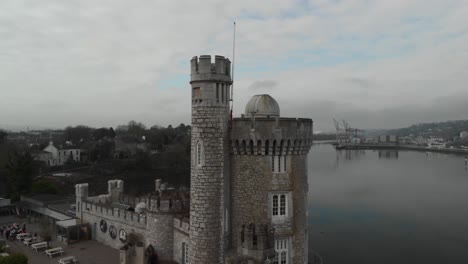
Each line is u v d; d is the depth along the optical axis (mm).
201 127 33906
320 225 91750
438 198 123188
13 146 140250
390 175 184875
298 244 37438
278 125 35406
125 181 152750
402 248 74438
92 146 185625
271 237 34094
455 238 80375
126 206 57875
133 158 178250
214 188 33875
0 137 147375
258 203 35781
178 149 187750
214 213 33812
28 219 70000
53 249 49562
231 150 36625
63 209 67625
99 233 56844
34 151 167250
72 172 153000
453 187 145000
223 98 34719
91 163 170250
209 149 33812
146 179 160625
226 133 35781
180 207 43562
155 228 42969
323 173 196500
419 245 76062
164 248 42719
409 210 106125
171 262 42125
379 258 68938
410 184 154125
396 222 93812
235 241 36406
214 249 33719
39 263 46094
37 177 114000
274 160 36188
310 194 131875
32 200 73312
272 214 36219
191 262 34594
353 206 112000
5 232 58312
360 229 88125
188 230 39188
